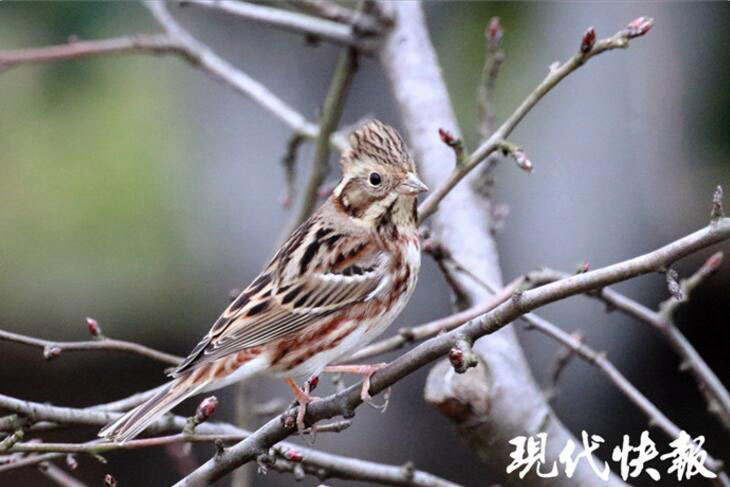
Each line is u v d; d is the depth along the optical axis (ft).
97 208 43.91
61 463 48.52
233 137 45.65
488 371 27.81
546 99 43.68
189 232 44.57
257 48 47.29
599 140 43.37
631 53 43.73
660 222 43.14
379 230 25.90
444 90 33.71
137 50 34.71
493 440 27.53
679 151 43.52
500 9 44.86
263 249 44.73
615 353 44.04
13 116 44.21
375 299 25.81
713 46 43.65
